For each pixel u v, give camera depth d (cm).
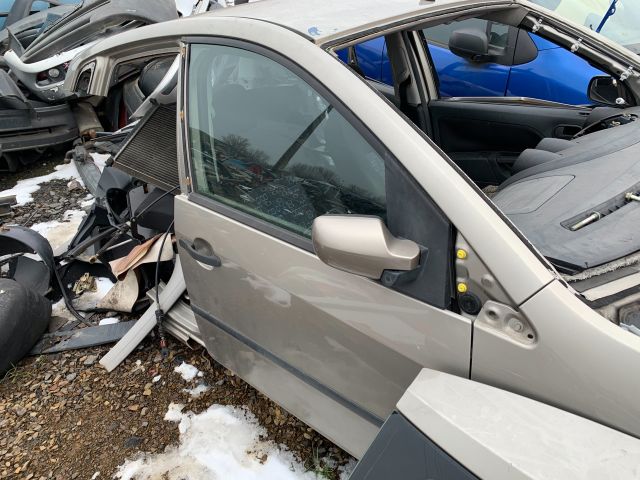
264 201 161
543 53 380
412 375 134
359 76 136
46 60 477
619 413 102
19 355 258
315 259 145
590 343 104
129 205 296
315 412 173
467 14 192
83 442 219
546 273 110
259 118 160
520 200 158
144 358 259
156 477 200
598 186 154
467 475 101
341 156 139
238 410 225
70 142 539
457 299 121
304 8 169
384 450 114
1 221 407
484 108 272
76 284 311
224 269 175
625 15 404
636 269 127
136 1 500
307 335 157
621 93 244
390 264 117
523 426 104
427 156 120
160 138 277
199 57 174
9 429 227
